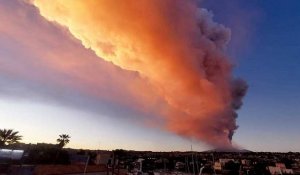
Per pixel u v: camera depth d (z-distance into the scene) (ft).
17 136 142.92
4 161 113.80
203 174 167.94
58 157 135.74
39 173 91.45
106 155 156.56
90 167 117.80
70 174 100.17
